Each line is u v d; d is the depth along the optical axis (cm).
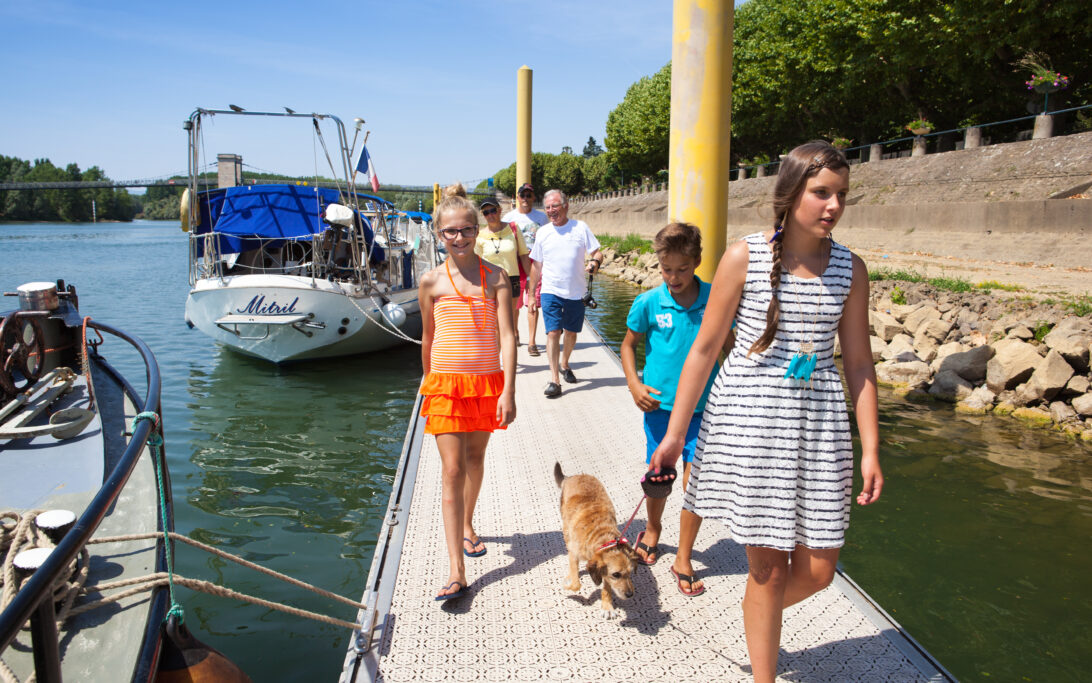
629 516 437
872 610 332
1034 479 642
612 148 6519
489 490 482
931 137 2598
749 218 2809
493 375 351
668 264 344
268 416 914
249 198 1145
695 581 352
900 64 2364
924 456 703
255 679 386
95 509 218
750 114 3591
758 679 251
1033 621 424
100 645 239
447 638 313
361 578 502
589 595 350
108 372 526
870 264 1584
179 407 955
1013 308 1021
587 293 752
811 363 235
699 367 252
